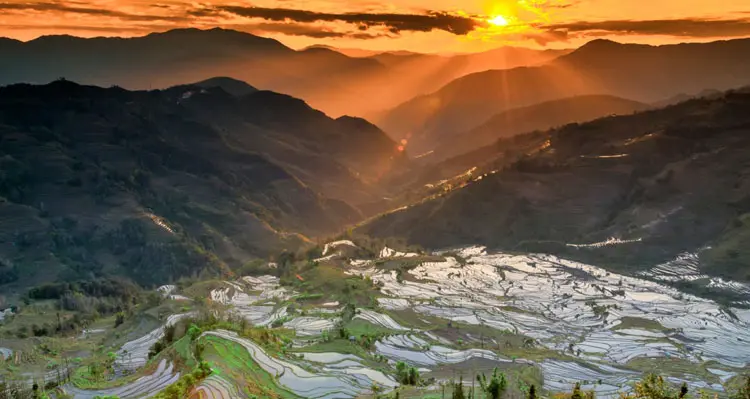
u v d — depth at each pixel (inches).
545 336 6924.2
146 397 4539.9
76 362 6456.7
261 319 7598.4
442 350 6063.0
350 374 5034.5
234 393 4284.0
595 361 5989.2
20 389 5300.2
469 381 4972.9
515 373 5221.5
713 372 5684.1
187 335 5708.7
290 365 5002.5
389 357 5782.5
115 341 7500.0
